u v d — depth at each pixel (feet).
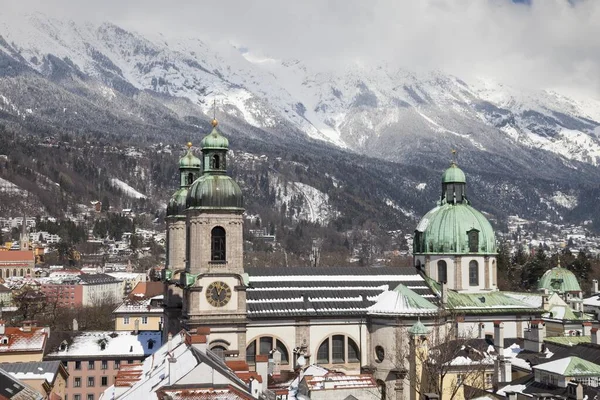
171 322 526.16
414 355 449.06
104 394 366.22
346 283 514.27
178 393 264.52
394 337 483.10
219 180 471.21
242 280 468.34
